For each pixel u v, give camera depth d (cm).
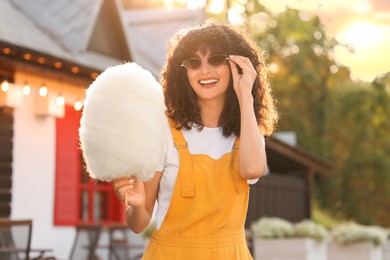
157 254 363
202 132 370
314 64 3681
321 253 1445
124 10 2105
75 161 1362
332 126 3581
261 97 396
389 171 3450
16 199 1232
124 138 319
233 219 366
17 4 1546
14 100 1201
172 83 374
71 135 1352
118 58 1705
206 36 370
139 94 323
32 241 1262
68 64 1205
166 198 365
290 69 3675
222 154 369
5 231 880
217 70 367
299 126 3553
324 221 2508
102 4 1627
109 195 1482
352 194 3453
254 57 389
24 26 1448
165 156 363
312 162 2252
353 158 3484
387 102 3562
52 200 1311
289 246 1382
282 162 2303
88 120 324
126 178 333
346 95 3575
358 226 1532
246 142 357
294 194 2203
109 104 320
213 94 367
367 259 1471
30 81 1245
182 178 362
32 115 1264
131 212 354
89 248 1067
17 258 884
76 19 1557
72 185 1355
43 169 1289
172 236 362
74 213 1356
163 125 331
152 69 1847
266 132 401
